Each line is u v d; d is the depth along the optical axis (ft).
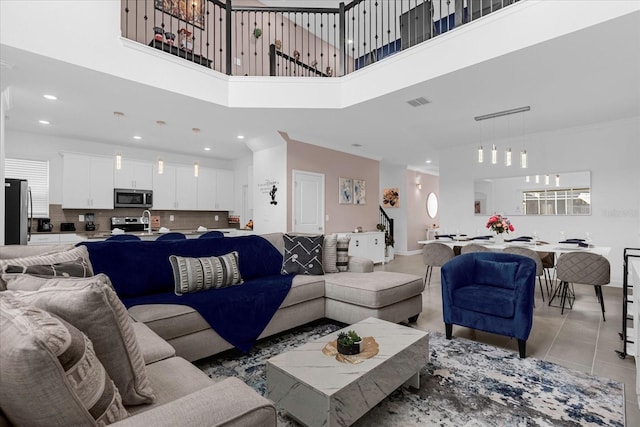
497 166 20.52
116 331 3.13
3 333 2.30
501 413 5.82
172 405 2.70
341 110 14.58
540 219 18.79
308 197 20.30
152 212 22.89
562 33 8.75
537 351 8.50
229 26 14.43
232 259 9.66
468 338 9.48
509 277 9.27
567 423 5.54
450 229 22.63
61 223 19.25
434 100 13.46
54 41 9.53
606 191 16.74
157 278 8.73
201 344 7.39
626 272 8.19
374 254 23.90
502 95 12.94
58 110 14.34
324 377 4.99
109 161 20.15
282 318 9.11
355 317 9.59
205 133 18.67
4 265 5.30
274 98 14.15
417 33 14.73
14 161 17.89
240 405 2.81
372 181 25.32
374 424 5.51
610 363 7.76
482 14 12.58
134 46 11.22
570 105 14.16
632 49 9.39
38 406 2.27
